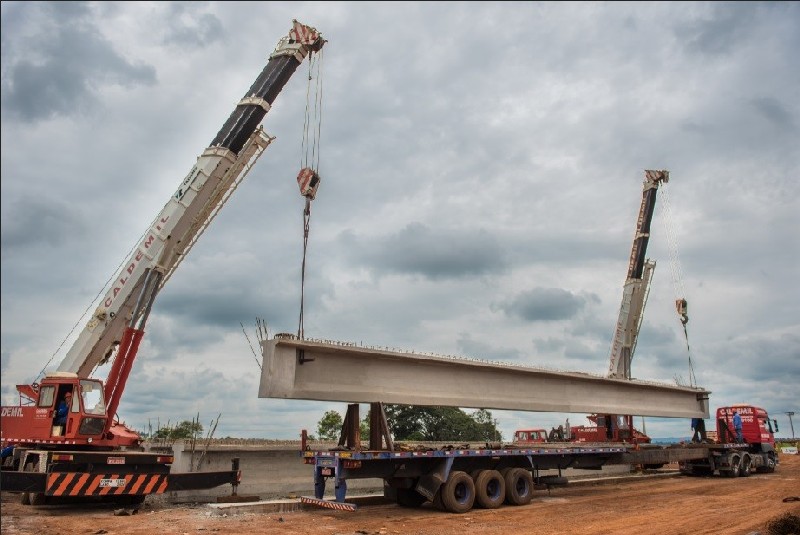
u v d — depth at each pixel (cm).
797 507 1650
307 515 1465
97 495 1466
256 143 1847
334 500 1510
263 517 1416
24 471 1505
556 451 1853
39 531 1180
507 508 1638
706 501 1811
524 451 1744
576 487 2294
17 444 1594
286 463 2041
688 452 2583
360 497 1733
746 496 1948
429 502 1716
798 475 2919
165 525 1273
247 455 1967
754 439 3103
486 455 1647
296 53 1866
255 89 1848
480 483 1620
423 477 1592
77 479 1437
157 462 1556
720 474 2928
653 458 2350
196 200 1761
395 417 4391
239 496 1752
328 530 1241
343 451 1470
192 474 1630
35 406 1594
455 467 1634
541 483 1880
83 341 1675
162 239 1727
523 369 1934
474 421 4681
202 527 1254
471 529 1287
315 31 1888
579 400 2211
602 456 2138
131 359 1644
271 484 1978
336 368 1499
